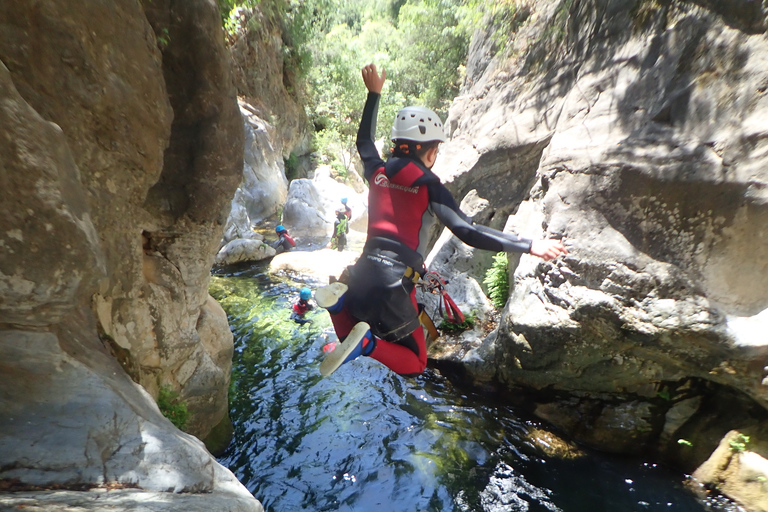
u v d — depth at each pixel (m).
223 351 5.71
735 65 4.96
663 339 5.00
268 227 18.34
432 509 4.95
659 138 5.24
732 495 4.88
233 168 4.80
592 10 7.24
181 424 4.74
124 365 3.91
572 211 5.70
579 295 5.51
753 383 4.61
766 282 4.59
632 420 5.68
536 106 7.84
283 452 5.69
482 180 8.39
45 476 2.11
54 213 2.32
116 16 3.42
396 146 2.68
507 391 6.77
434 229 9.80
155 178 4.07
